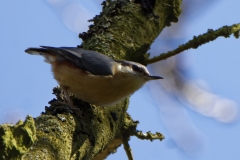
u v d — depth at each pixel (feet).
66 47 34.40
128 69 33.91
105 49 35.37
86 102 31.99
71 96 32.96
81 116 27.63
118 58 35.24
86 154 26.53
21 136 17.58
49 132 24.02
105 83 31.83
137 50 36.60
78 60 32.55
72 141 25.03
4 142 17.13
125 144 33.60
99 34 36.70
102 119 29.89
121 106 33.45
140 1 40.06
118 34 36.81
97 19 38.55
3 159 17.10
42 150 22.04
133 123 33.81
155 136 33.94
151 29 39.04
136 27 37.78
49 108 27.66
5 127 17.42
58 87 33.53
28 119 17.87
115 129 31.14
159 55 36.55
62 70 32.81
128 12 38.58
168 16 40.93
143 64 36.94
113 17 38.17
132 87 34.30
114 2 39.58
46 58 34.88
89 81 31.68
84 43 36.94
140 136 33.68
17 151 17.37
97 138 27.91
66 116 26.63
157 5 40.34
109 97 31.89
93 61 32.71
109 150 35.55
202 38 35.06
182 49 35.65
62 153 23.16
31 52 35.53
